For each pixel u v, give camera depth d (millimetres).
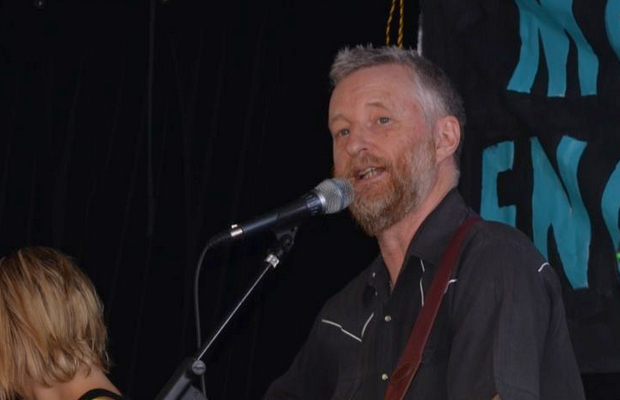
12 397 7539
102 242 11297
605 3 8586
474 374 6531
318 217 10828
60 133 11398
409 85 7535
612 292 8398
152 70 11305
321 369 7805
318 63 10844
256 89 11086
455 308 6891
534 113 8766
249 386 10922
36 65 11438
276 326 10891
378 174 7383
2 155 11391
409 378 6840
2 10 11445
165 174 11258
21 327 7207
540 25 8836
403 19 10102
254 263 10984
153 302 11188
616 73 8539
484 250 6988
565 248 8578
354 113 7516
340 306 7734
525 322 6629
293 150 10906
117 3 11398
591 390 8805
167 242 11211
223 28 11234
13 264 7391
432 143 7484
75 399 7223
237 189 11047
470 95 9016
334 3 10789
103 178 11320
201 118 11219
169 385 6539
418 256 7258
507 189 8844
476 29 9047
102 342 7512
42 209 11359
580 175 8539
